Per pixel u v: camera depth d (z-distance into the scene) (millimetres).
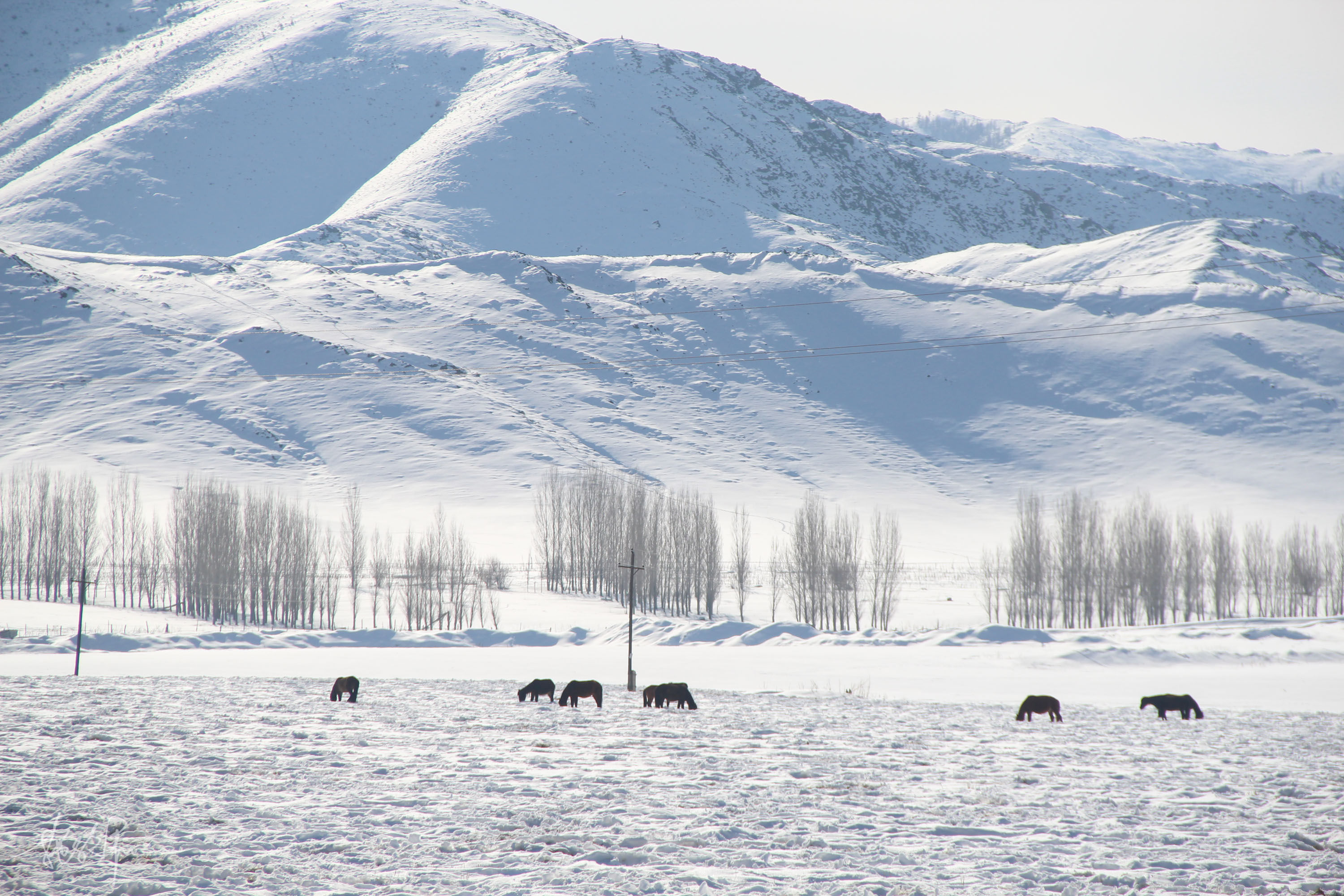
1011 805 14625
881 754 19953
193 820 12492
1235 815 14086
